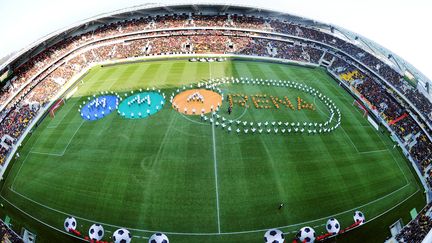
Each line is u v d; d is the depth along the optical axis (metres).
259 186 34.84
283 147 41.53
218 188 34.28
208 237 29.34
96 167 37.66
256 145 41.41
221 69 66.75
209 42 77.56
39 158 41.00
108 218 31.09
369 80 65.38
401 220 33.59
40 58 63.56
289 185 35.38
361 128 49.97
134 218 30.94
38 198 34.44
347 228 31.22
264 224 30.80
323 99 57.53
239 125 45.47
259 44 79.00
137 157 38.78
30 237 30.08
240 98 53.62
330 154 41.53
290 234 30.12
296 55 78.19
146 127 44.94
